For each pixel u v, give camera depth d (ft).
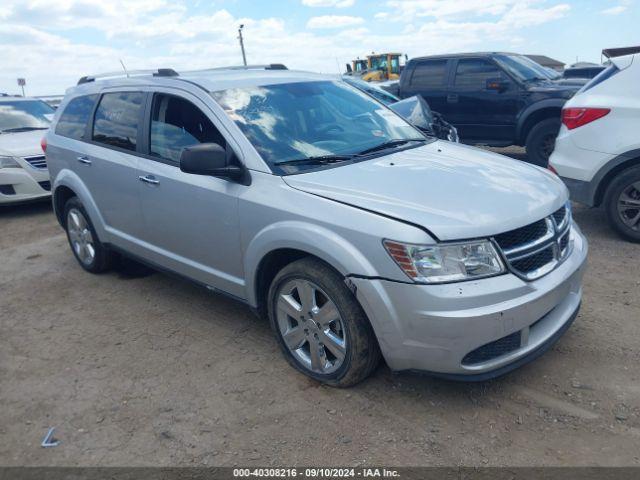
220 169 11.20
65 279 17.92
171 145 13.35
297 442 9.40
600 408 9.70
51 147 17.90
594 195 17.75
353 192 10.12
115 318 14.74
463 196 9.87
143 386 11.41
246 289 11.85
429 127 21.75
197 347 12.85
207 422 10.10
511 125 30.27
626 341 11.74
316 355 10.78
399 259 9.03
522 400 10.08
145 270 18.17
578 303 10.87
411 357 9.35
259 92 13.12
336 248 9.62
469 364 9.22
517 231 9.50
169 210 13.25
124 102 15.12
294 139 12.16
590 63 57.06
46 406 10.95
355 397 10.46
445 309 8.84
